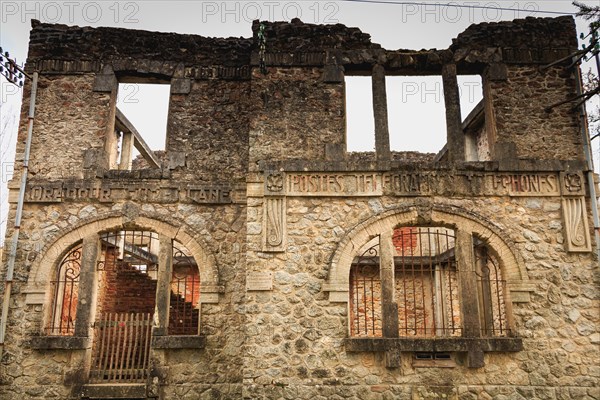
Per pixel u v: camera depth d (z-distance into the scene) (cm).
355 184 1011
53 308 1037
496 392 919
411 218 993
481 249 1250
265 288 957
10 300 1016
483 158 1405
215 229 1074
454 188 1011
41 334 999
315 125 1053
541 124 1055
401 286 1569
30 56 1149
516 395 918
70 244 1046
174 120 1140
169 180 1096
